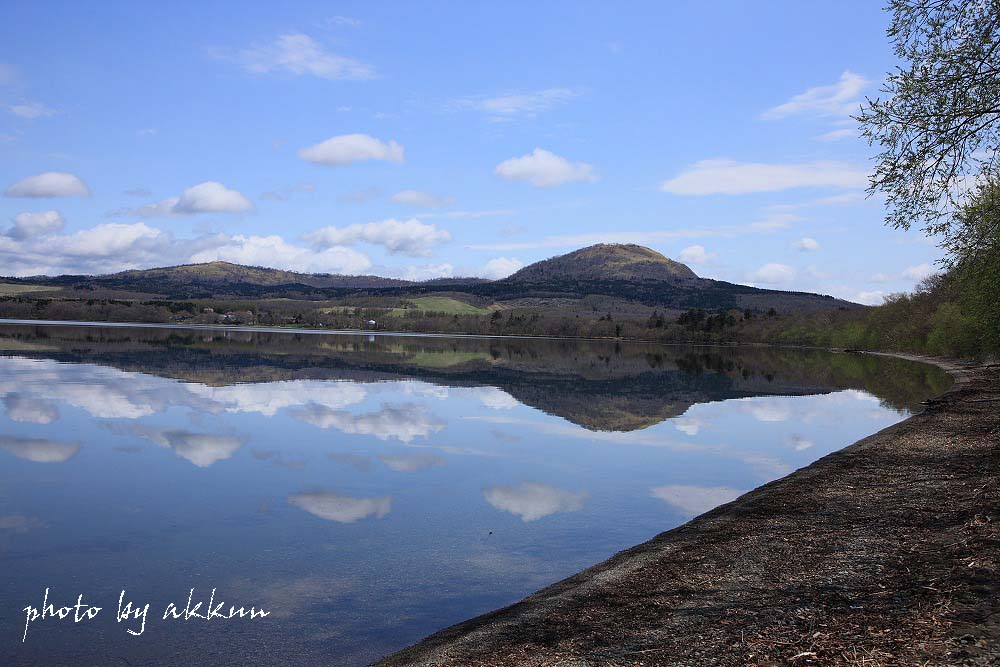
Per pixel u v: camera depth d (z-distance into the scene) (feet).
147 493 53.21
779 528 38.81
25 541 41.50
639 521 47.24
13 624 29.96
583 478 60.75
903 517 38.04
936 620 22.75
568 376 181.06
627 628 25.89
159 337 342.23
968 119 42.39
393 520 47.01
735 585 29.66
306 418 92.07
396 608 32.01
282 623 30.27
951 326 215.72
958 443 61.36
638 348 418.92
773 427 94.73
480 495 54.13
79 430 78.48
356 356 245.24
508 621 27.99
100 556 39.11
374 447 73.67
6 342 249.96
